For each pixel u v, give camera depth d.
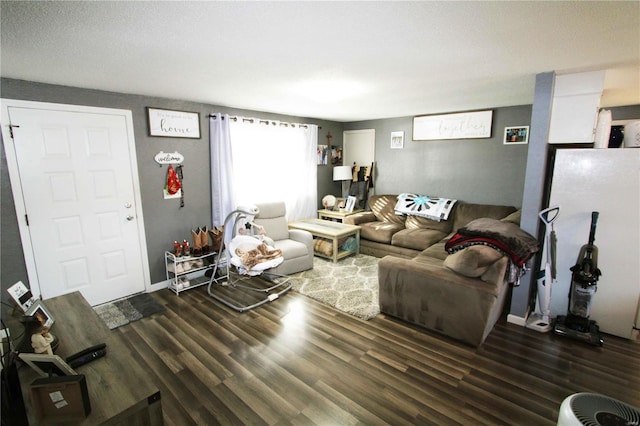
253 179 4.54
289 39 1.78
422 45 1.90
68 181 2.94
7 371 1.10
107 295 3.29
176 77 2.62
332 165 6.03
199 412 1.84
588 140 2.55
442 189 4.98
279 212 4.48
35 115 2.71
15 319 1.68
